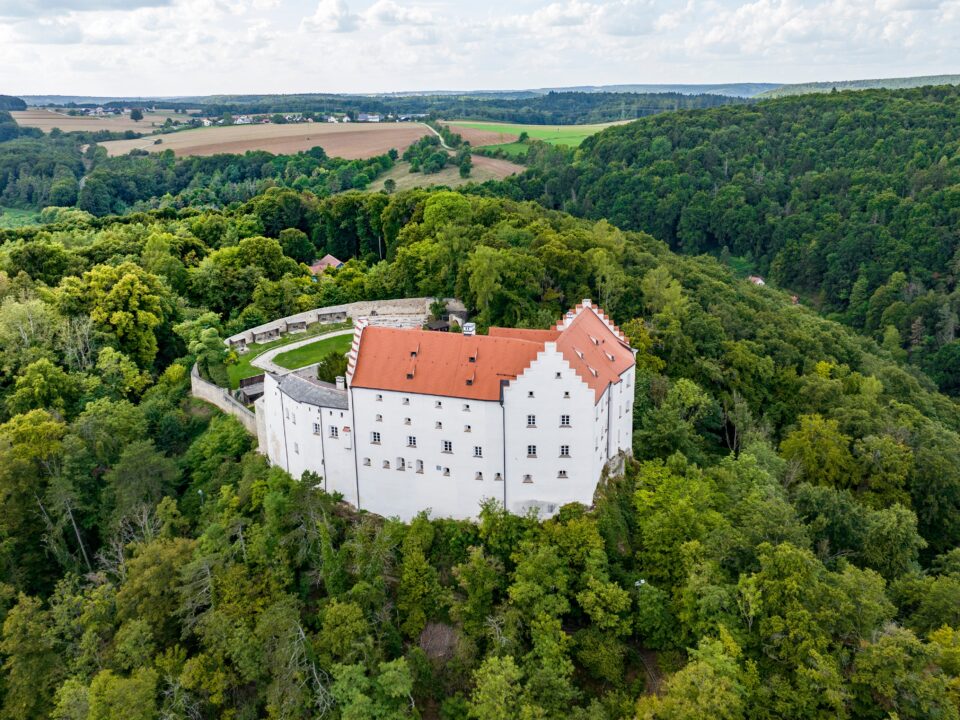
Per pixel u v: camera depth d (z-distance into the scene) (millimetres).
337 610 72812
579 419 81562
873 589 70812
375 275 160000
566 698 68812
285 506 84312
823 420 118812
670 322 133125
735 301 173500
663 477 90188
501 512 82812
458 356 84875
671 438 101438
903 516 89562
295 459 94500
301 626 74125
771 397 131875
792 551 70062
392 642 74625
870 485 105875
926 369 194750
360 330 88312
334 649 71438
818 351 151625
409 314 150125
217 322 142625
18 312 123750
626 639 77250
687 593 73438
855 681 63875
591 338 92750
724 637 67062
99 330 130750
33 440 97938
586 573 77125
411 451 86188
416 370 84938
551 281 144875
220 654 74062
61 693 72688
